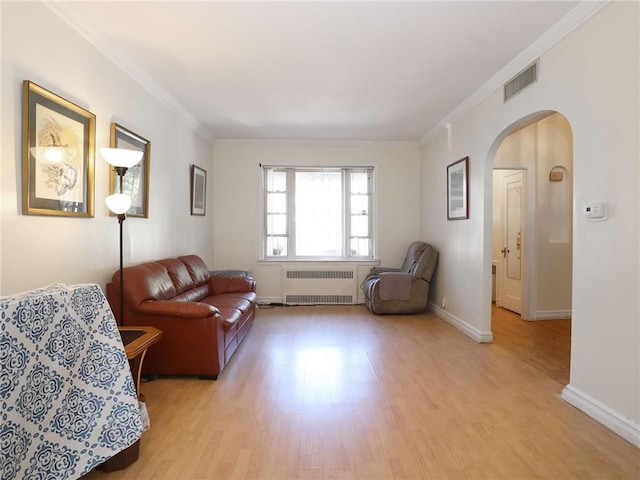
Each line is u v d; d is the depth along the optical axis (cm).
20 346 137
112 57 281
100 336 174
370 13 237
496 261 569
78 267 244
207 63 308
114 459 174
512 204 520
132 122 316
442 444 200
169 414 233
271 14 237
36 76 207
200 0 222
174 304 278
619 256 208
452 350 357
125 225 305
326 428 216
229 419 227
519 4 227
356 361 328
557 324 454
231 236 577
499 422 223
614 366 212
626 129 202
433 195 526
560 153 475
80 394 162
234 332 331
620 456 188
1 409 129
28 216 202
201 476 173
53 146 217
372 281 523
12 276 191
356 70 323
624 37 203
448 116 450
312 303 578
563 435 208
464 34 263
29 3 201
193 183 470
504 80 326
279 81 347
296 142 574
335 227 591
